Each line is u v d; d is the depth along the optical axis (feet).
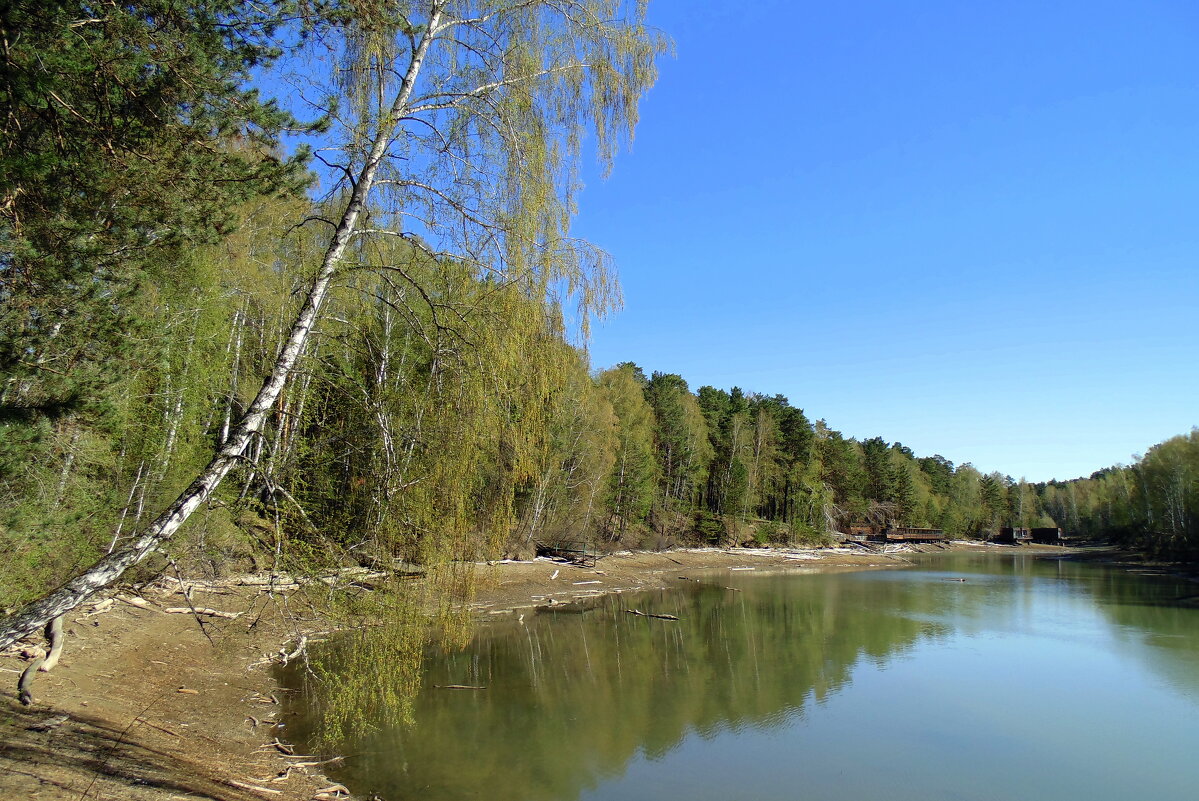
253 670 47.85
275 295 53.42
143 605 53.26
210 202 24.02
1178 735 44.88
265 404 20.20
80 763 25.17
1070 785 36.94
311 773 32.68
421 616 21.58
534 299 23.30
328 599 21.18
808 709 49.32
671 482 202.49
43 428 21.84
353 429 22.41
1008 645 73.41
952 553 268.82
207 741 33.37
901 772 38.22
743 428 217.56
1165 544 216.95
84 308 21.84
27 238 20.10
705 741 42.29
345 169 22.86
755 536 213.46
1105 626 86.28
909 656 67.31
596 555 139.44
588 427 129.80
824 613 94.99
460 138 23.54
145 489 47.65
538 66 25.07
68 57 18.01
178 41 20.06
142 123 20.89
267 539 21.06
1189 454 206.18
